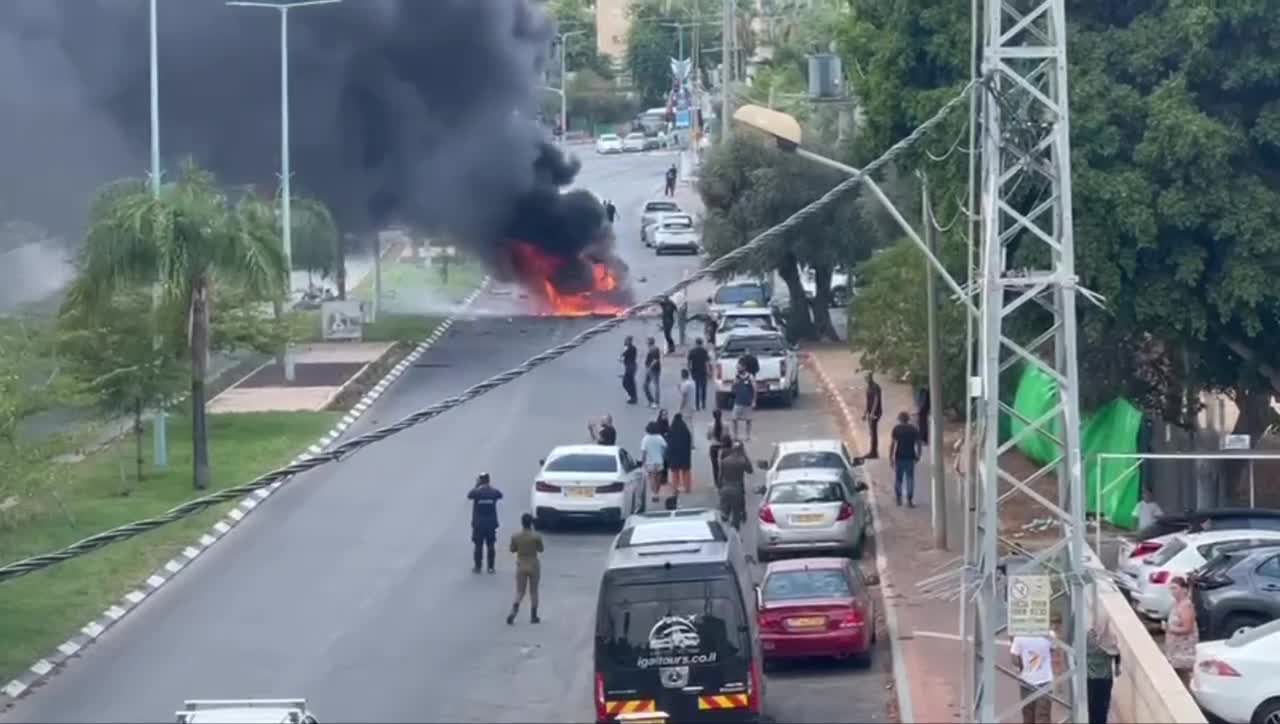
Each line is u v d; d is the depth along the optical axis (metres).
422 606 40.03
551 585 41.88
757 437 60.56
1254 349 45.34
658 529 31.14
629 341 66.50
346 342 80.62
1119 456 41.16
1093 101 43.56
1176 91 43.06
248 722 23.17
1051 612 32.81
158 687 33.72
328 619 38.94
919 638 36.53
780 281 97.25
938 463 44.97
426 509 50.44
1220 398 54.88
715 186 80.25
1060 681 27.50
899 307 56.69
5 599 39.75
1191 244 43.62
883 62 47.09
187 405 58.75
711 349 74.25
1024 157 26.86
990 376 25.61
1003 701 31.08
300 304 90.38
